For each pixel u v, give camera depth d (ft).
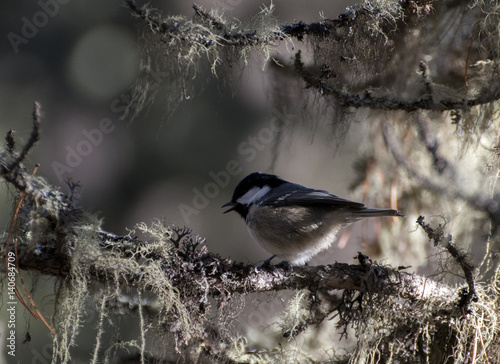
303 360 23.45
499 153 22.95
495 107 22.27
